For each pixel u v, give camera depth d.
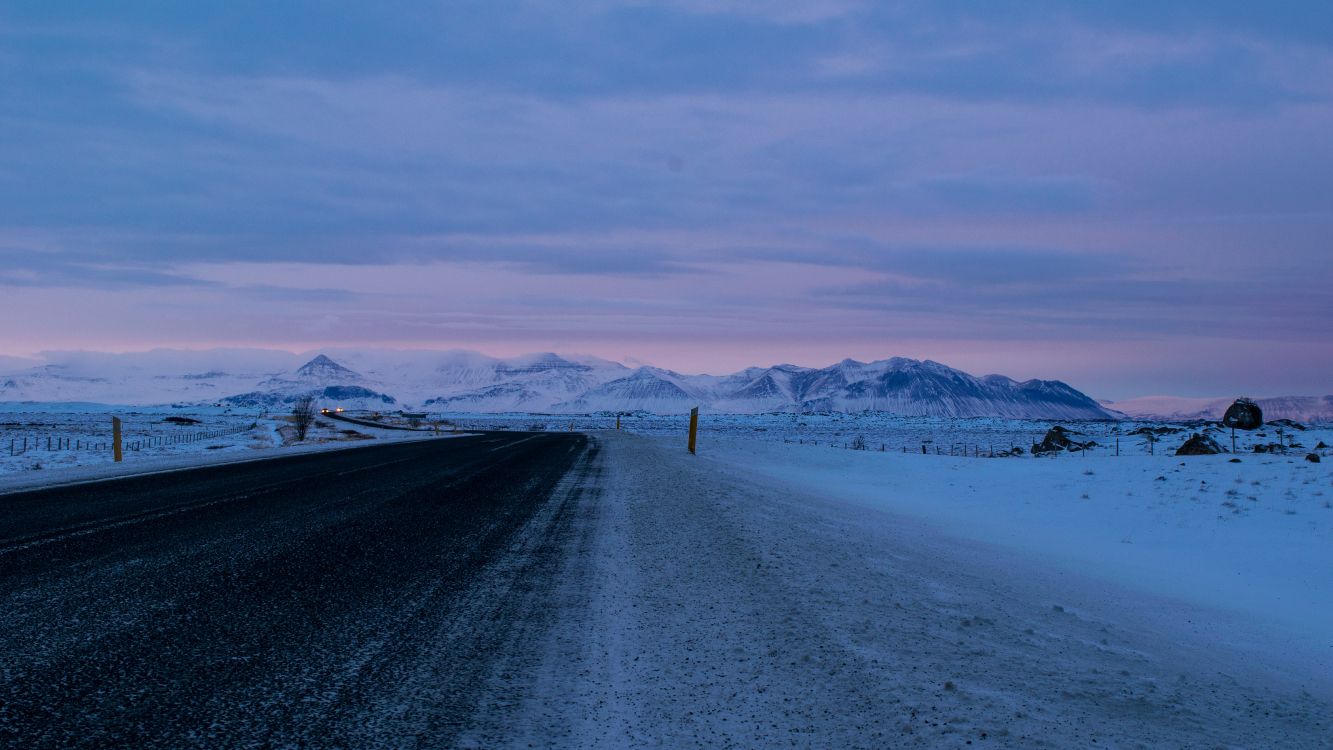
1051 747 4.98
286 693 5.38
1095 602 10.41
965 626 7.88
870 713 5.40
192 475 21.05
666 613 7.91
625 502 17.58
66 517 12.70
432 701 5.40
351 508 15.10
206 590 8.09
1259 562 13.65
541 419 181.00
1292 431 41.88
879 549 12.48
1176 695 6.38
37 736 4.52
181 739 4.58
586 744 4.87
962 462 31.97
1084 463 26.64
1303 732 5.84
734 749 4.84
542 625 7.41
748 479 24.19
